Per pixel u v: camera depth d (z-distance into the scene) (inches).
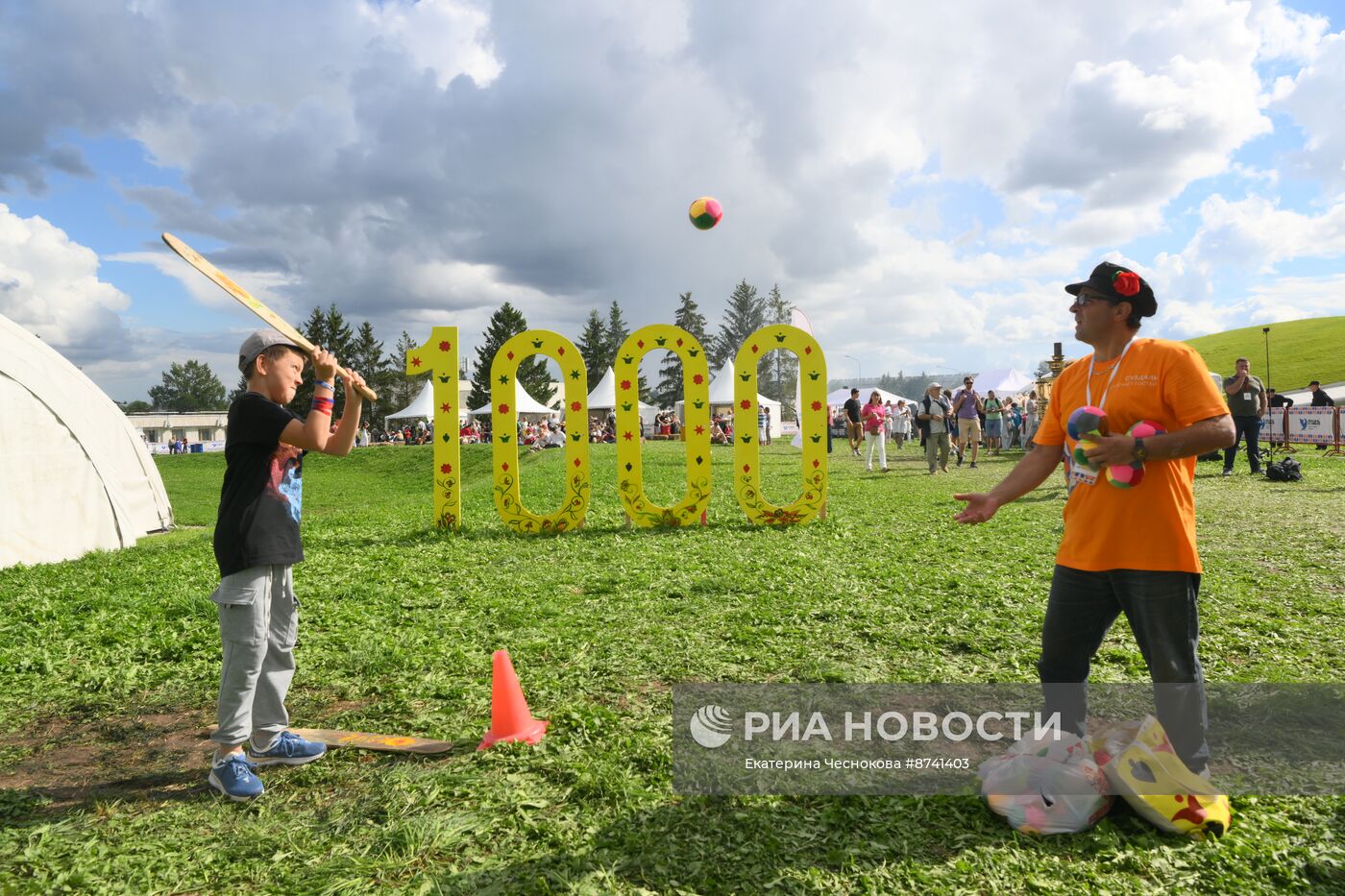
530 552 372.2
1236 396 631.8
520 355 439.5
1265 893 104.2
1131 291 125.9
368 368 3457.2
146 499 604.1
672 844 118.4
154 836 126.6
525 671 199.5
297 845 122.1
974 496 139.7
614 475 775.7
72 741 167.8
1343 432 826.2
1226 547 334.6
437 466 454.0
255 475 142.2
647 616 249.3
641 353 447.2
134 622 255.0
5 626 255.0
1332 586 267.1
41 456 441.4
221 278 138.8
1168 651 120.0
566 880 109.4
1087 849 115.0
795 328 443.2
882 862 113.7
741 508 482.0
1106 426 120.0
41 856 120.7
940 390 745.0
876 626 232.5
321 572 326.6
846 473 778.8
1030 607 249.3
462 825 124.4
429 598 277.6
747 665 201.6
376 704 181.8
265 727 149.0
